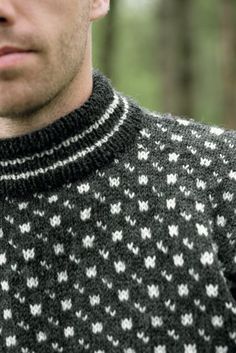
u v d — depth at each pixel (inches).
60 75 62.0
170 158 66.2
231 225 63.8
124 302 61.7
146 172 65.3
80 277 62.8
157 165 65.7
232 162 66.4
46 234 64.0
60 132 63.7
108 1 68.6
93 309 62.1
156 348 60.9
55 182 64.2
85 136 64.5
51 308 62.8
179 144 67.2
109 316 61.7
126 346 61.3
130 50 634.8
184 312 61.0
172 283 61.4
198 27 482.0
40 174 64.1
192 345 60.7
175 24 438.0
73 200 64.1
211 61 528.4
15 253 64.3
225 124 392.8
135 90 629.9
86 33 64.4
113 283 62.2
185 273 61.4
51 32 60.6
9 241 64.7
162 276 61.7
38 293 63.2
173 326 60.9
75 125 64.1
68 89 64.5
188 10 439.5
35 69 60.5
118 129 66.1
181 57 438.0
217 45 490.9
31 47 60.0
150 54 622.2
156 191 64.4
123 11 618.5
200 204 63.9
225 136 68.8
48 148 63.9
